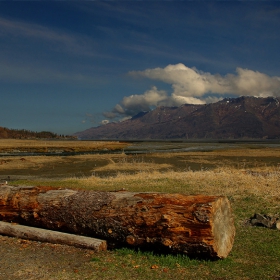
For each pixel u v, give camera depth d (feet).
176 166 104.58
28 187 26.61
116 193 23.07
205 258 19.47
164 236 19.62
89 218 21.98
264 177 51.78
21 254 20.26
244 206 34.32
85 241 21.34
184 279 16.76
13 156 151.12
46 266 18.25
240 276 17.25
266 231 26.32
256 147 237.25
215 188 43.60
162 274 17.34
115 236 21.34
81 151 204.13
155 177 57.72
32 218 24.57
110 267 18.22
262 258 20.17
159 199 20.57
